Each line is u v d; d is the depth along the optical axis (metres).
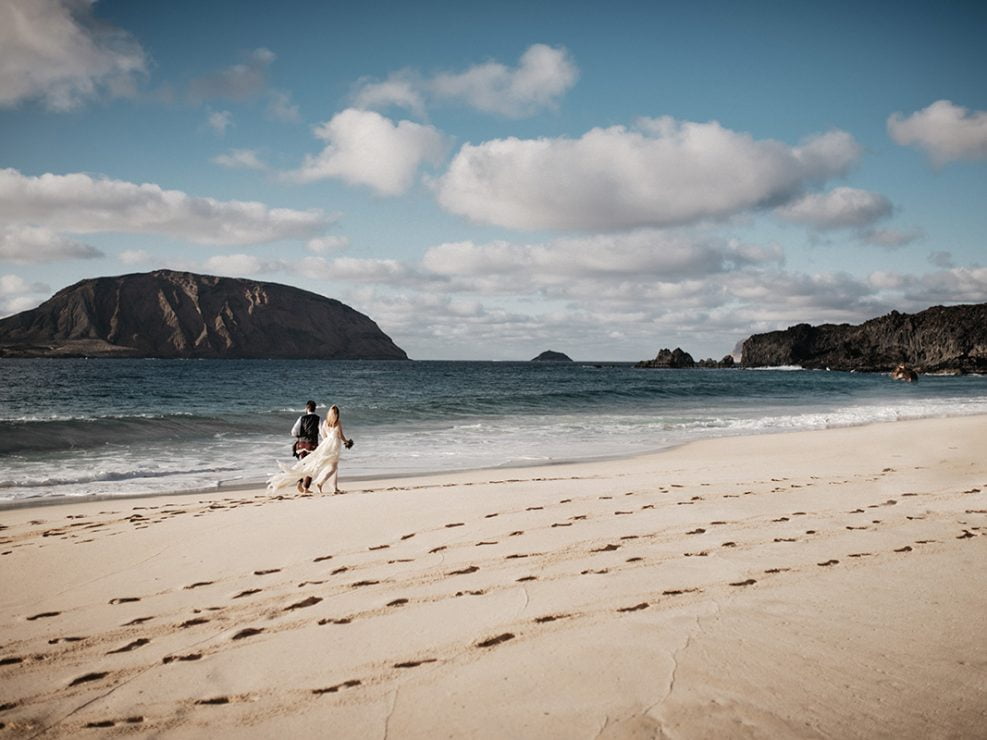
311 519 7.02
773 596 4.18
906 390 49.44
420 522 6.70
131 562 5.63
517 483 9.39
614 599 4.18
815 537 5.77
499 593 4.38
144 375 70.19
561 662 3.24
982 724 2.61
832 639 3.47
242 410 28.75
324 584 4.80
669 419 24.31
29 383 49.41
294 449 10.98
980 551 5.25
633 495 8.05
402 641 3.62
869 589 4.30
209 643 3.76
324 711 2.88
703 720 2.64
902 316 132.75
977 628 3.62
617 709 2.76
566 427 21.61
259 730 2.75
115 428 19.19
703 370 130.75
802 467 11.71
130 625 4.14
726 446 16.23
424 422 23.25
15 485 11.31
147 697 3.11
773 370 131.25
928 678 3.02
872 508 7.07
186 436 18.69
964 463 11.95
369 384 57.94
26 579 5.21
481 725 2.68
